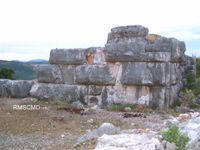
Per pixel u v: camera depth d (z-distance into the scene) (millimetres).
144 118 10430
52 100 13633
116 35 13062
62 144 7426
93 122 9742
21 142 7621
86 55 13500
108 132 7875
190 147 5758
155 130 8289
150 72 12258
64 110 11711
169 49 12375
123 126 9180
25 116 10414
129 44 12586
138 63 12508
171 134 5844
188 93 13531
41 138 7977
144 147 6266
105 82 12953
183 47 13695
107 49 12953
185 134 6090
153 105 12266
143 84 12312
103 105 12992
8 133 8430
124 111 11828
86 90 13312
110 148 6273
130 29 12742
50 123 9570
